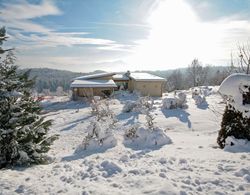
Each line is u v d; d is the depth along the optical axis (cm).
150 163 779
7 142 919
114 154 999
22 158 908
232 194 535
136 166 758
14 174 737
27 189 604
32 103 1024
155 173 677
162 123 2111
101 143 1274
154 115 2408
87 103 3716
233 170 675
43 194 573
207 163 748
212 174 651
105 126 1485
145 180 620
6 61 950
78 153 1164
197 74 7288
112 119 1698
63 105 3888
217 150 955
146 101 2653
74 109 3341
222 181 600
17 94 929
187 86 7856
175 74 8750
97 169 731
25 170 815
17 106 942
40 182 655
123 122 2133
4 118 928
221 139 1026
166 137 1259
